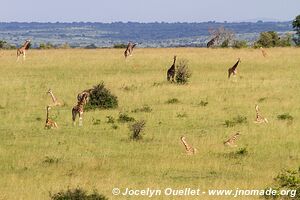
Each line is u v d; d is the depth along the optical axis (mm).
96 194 55625
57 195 55531
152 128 88125
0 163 69312
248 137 82188
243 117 94375
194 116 96250
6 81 128875
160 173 65875
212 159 70938
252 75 138875
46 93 114062
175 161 69750
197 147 76875
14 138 81938
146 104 107125
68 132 85875
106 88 112438
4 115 97312
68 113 99562
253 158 71938
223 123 91438
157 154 73500
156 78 134250
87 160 70312
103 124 90625
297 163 69625
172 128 88250
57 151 74688
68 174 65125
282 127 87688
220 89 120062
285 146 77938
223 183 61844
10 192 58375
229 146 77500
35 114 98812
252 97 112125
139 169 67125
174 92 117188
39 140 80750
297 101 108688
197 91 118000
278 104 105688
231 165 68688
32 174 64938
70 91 118625
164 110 101000
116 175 64812
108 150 75375
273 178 62656
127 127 87812
